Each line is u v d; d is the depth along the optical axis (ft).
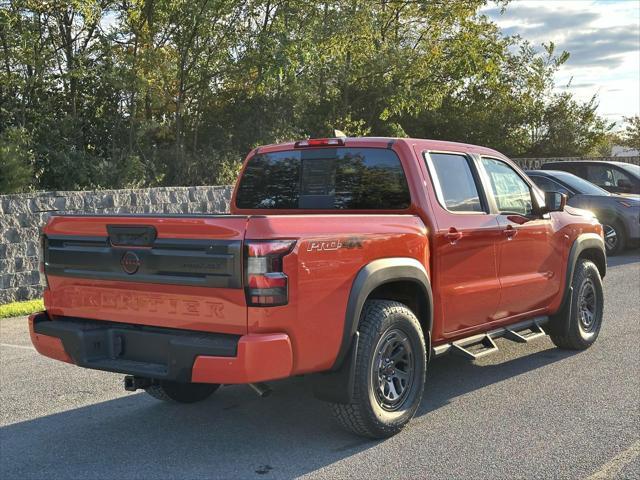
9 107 49.96
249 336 12.78
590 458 13.93
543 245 20.83
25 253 33.99
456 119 106.01
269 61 57.06
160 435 15.74
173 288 13.53
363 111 86.89
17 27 47.19
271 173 19.35
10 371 21.43
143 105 57.88
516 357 22.36
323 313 13.61
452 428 15.84
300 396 18.62
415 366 15.79
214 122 64.95
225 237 12.85
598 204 48.01
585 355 22.35
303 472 13.47
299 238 13.21
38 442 15.34
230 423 16.52
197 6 54.49
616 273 39.99
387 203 17.29
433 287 16.78
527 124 113.39
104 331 14.79
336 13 64.18
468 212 18.19
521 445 14.69
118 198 38.34
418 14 86.17
